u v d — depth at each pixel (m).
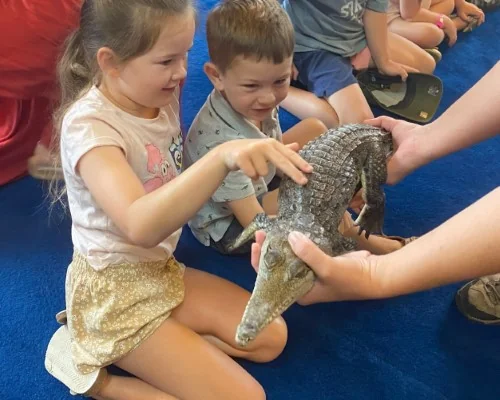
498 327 1.32
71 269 1.17
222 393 1.08
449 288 1.39
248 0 1.23
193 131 1.31
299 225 0.97
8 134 1.49
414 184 1.65
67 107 1.12
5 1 1.29
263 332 1.18
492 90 1.13
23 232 1.43
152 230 0.93
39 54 1.34
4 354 1.20
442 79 2.06
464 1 2.32
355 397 1.17
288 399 1.17
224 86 1.25
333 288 0.96
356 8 1.77
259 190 1.35
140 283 1.12
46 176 1.53
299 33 1.80
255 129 1.29
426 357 1.25
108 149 1.00
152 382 1.11
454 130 1.19
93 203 1.07
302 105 1.78
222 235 1.36
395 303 1.36
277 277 0.88
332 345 1.26
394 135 1.31
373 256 1.01
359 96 1.73
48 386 1.15
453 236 0.90
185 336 1.10
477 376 1.23
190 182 0.92
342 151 1.12
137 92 1.05
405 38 2.08
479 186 1.66
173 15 0.99
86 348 1.11
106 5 1.00
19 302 1.29
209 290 1.21
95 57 1.05
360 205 1.42
